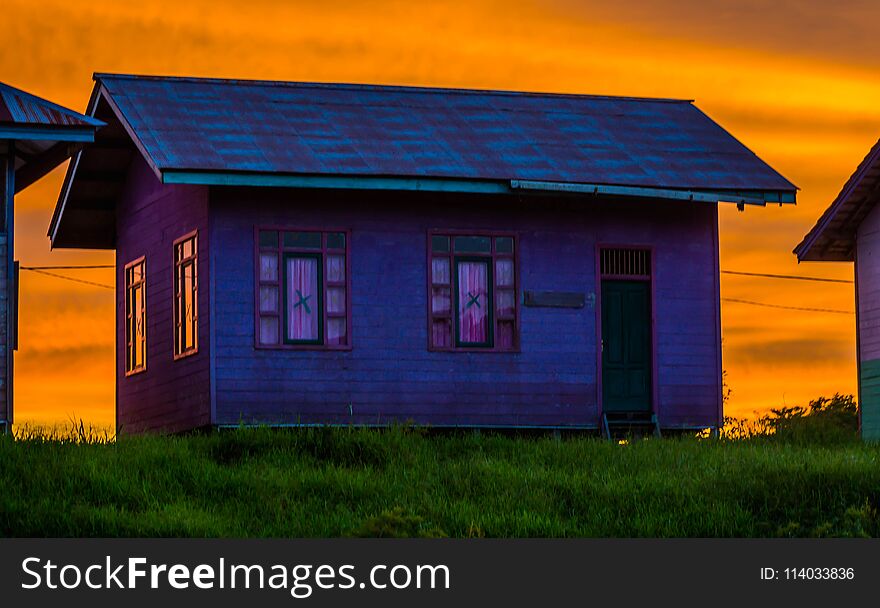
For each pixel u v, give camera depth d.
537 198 29.22
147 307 30.06
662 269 29.83
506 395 28.59
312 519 22.12
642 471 24.77
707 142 31.25
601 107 32.28
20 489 22.20
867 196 30.94
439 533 21.39
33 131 25.06
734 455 25.81
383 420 27.89
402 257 28.39
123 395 31.03
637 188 28.81
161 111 28.67
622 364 29.50
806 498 23.03
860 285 31.50
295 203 27.97
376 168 27.69
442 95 31.83
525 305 28.92
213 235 27.50
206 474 23.53
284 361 27.53
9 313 25.19
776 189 29.66
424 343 28.27
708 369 29.91
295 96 30.48
